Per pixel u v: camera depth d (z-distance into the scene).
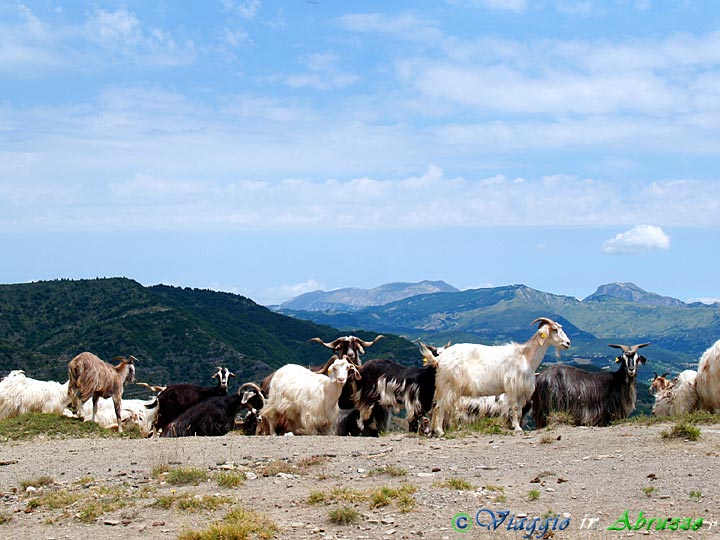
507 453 11.98
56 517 9.44
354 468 11.23
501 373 14.74
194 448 13.42
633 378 15.74
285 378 16.56
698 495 8.88
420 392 15.68
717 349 15.54
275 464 11.45
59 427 18.22
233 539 8.08
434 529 8.16
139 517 9.25
